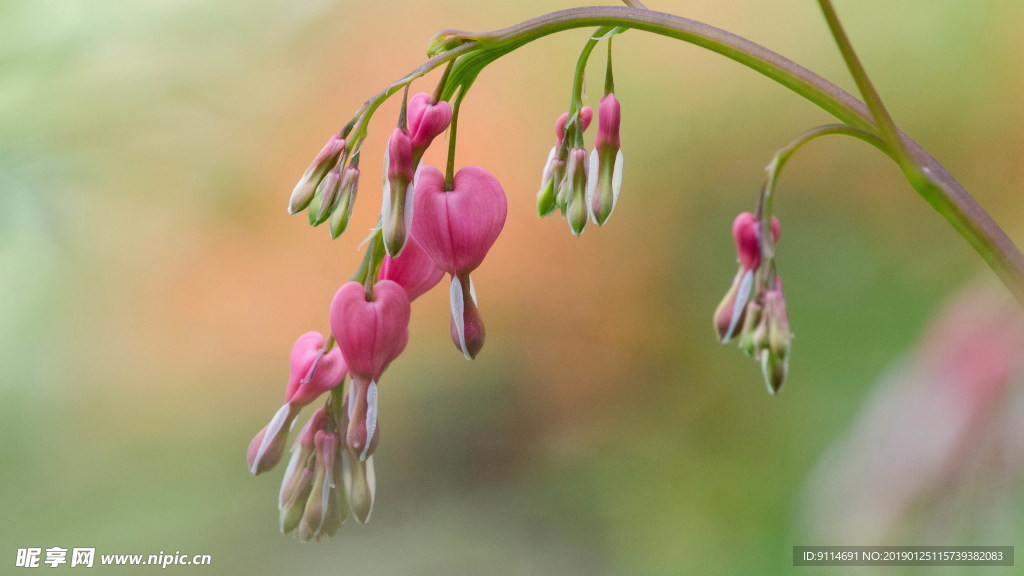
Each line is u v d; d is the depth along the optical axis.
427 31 2.43
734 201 2.26
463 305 0.81
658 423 1.96
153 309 2.05
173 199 1.72
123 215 1.85
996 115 2.00
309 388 0.82
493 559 1.73
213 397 2.12
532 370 2.22
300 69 2.18
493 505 1.90
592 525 1.78
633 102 2.43
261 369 2.22
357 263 2.38
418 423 2.16
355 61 2.37
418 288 0.82
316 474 0.82
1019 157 1.96
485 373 2.22
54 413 1.91
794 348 1.72
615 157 0.82
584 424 2.10
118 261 1.96
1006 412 0.79
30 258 1.70
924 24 2.09
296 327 2.27
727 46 0.81
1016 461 0.79
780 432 1.67
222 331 2.20
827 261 1.86
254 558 1.73
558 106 2.53
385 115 2.44
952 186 0.80
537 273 2.36
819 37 2.27
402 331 0.81
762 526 1.57
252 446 0.82
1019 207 1.93
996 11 2.02
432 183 0.81
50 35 1.49
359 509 0.82
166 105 1.56
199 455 1.96
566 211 0.83
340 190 0.80
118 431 1.96
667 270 2.26
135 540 1.71
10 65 1.43
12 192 1.43
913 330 1.65
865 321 1.72
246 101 1.89
